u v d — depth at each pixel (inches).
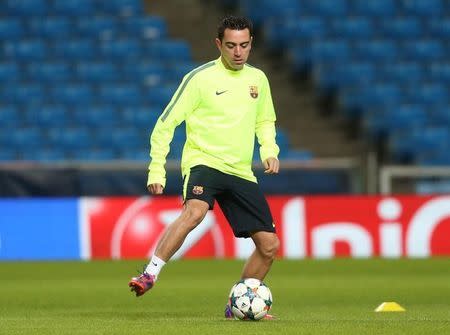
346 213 2689.5
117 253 2650.1
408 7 3996.1
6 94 3499.0
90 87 3553.2
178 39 3885.3
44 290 1934.1
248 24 1186.0
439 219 2709.2
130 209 2647.6
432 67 3762.3
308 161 2677.2
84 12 3878.0
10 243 2632.9
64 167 2635.3
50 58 3686.0
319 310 1488.7
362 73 3718.0
